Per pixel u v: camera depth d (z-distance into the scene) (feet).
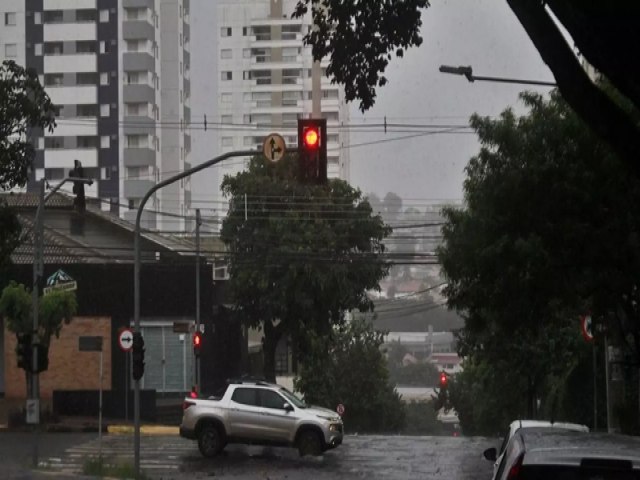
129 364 272.10
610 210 129.59
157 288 280.51
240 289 269.85
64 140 547.90
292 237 266.36
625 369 188.85
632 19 56.08
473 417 372.38
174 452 168.96
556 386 242.58
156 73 562.66
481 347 243.60
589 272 131.85
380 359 364.99
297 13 87.76
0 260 113.80
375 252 275.59
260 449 173.58
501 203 134.10
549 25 60.39
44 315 207.10
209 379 281.54
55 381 271.69
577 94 60.54
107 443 185.16
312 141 113.50
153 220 540.52
